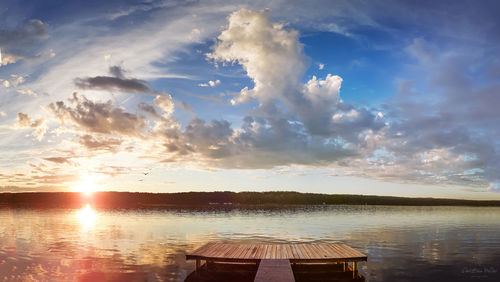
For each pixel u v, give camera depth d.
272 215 76.62
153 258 24.31
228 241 33.16
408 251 27.98
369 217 71.62
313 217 70.31
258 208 118.38
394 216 76.69
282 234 39.16
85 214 77.44
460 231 44.09
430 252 27.55
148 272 20.09
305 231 42.69
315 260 18.47
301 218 66.94
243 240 33.91
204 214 79.12
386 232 42.03
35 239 34.66
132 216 70.81
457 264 22.94
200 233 40.03
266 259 18.38
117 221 57.44
